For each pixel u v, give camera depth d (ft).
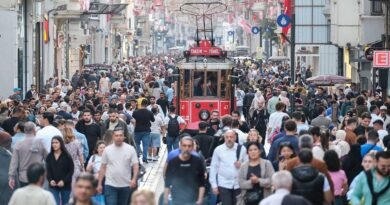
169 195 101.24
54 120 130.93
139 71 397.19
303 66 393.70
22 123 123.13
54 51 348.38
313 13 297.53
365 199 90.12
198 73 200.95
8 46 243.60
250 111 213.66
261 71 395.55
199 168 101.04
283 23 255.70
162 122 181.06
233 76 201.26
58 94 205.46
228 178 107.14
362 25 258.37
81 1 332.19
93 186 76.89
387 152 89.45
